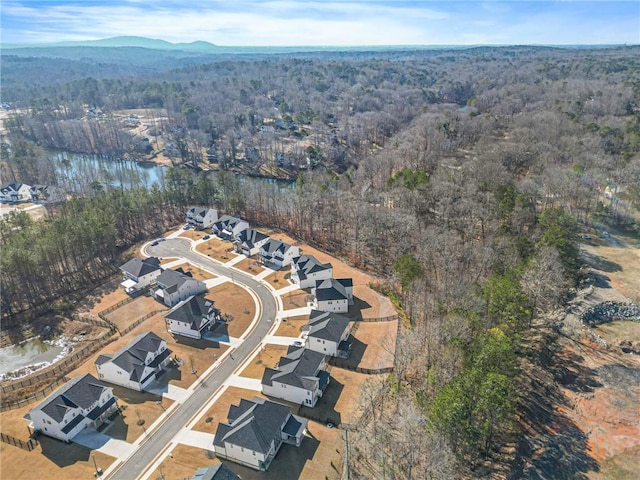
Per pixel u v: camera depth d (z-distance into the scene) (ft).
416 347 224.33
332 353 235.61
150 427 194.08
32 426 196.95
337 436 186.60
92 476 170.19
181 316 259.80
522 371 216.13
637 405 197.67
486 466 168.14
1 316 290.97
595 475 165.07
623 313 253.65
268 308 286.66
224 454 177.68
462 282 254.68
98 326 277.85
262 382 212.43
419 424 169.17
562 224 300.40
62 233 328.29
